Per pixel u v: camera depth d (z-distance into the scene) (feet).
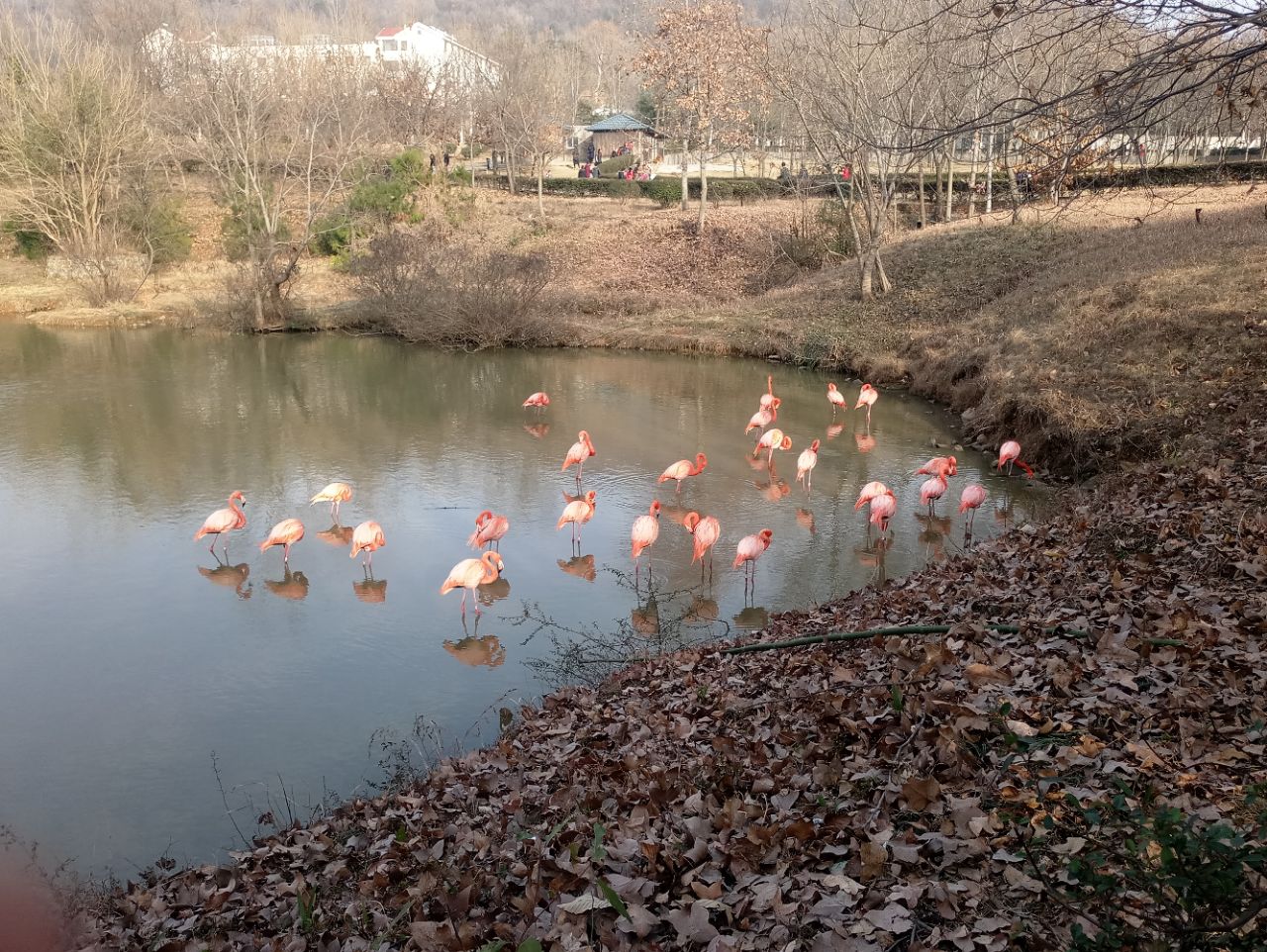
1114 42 24.04
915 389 81.97
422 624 40.24
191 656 37.65
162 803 28.32
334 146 148.46
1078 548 31.68
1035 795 15.29
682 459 62.64
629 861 16.07
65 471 61.36
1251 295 62.49
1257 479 34.68
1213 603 22.88
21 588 44.06
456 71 252.42
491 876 17.56
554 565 46.32
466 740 31.14
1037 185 25.63
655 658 33.55
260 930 18.95
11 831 26.84
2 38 148.36
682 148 169.07
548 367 96.94
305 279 138.72
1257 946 9.57
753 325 105.81
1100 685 19.21
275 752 30.91
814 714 21.52
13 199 134.51
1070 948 10.48
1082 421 56.13
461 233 153.38
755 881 14.69
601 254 143.43
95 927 20.59
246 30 229.66
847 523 51.06
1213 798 14.60
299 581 44.93
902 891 13.57
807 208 145.38
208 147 128.67
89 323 120.16
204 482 59.36
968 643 23.36
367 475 60.90
